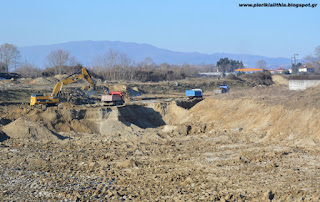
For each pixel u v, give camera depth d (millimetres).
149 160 42906
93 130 64188
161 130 65312
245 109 64188
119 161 42844
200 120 68938
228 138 53500
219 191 30500
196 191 30797
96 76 137625
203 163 40188
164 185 32781
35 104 66812
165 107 76812
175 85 125500
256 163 39312
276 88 79812
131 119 70188
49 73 143375
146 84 120438
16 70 175625
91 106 73312
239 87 138250
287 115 54031
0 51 168500
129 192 31125
